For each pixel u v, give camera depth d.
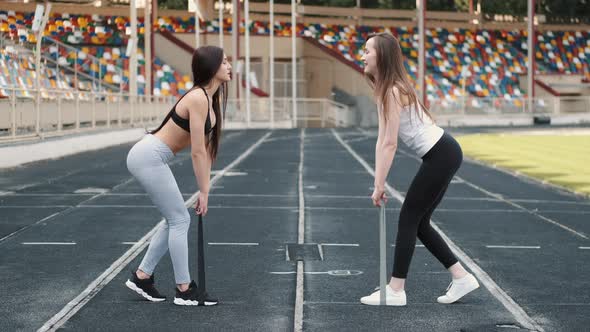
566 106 74.00
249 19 73.56
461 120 68.31
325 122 67.50
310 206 13.46
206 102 6.34
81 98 30.83
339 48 74.06
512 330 5.94
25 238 9.98
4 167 20.41
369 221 11.77
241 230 10.80
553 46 84.00
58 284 7.43
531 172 21.06
